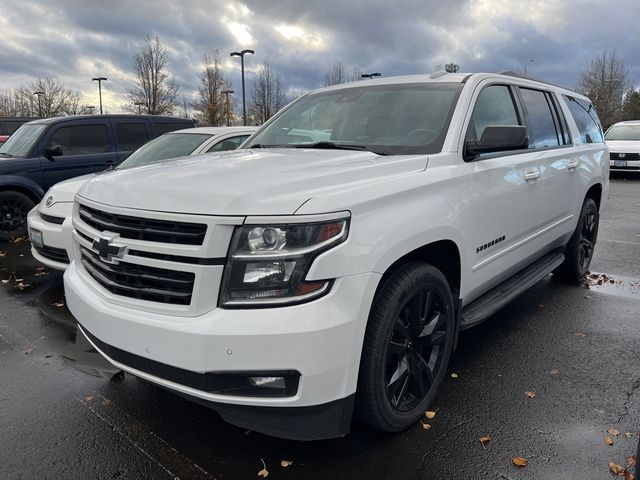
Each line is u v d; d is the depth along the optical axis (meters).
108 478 2.60
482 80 3.82
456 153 3.27
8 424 3.05
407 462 2.69
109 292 2.63
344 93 4.21
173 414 3.16
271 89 32.59
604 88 51.03
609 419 3.06
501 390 3.41
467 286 3.33
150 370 2.46
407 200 2.74
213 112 32.78
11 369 3.75
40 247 5.27
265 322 2.22
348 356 2.38
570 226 5.12
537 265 4.74
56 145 8.43
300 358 2.24
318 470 2.64
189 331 2.26
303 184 2.49
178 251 2.31
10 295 5.44
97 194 2.77
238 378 2.29
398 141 3.46
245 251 2.25
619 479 2.55
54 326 4.57
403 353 2.86
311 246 2.27
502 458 2.72
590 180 5.38
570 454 2.74
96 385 3.51
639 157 16.11
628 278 6.00
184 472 2.64
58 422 3.07
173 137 7.35
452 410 3.16
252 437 2.92
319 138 3.84
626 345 4.12
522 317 4.73
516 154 3.96
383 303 2.61
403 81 4.03
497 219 3.57
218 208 2.27
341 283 2.32
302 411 2.34
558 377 3.58
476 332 4.38
